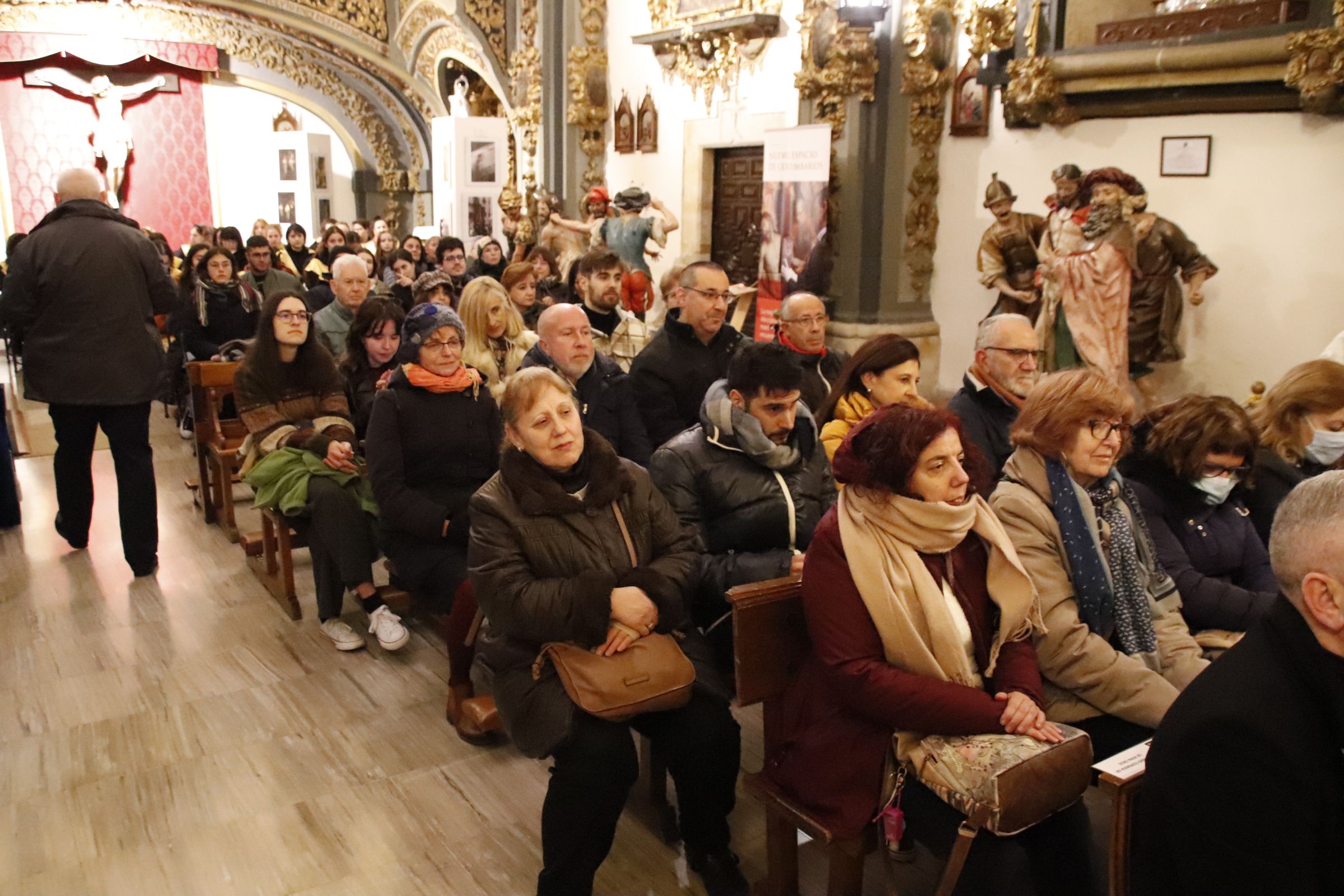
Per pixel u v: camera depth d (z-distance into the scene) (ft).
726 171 28.99
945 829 6.91
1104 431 8.00
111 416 14.80
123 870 8.60
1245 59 16.74
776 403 9.47
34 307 14.35
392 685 12.09
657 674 7.76
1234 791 4.98
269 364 14.28
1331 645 4.99
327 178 51.03
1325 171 16.63
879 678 6.97
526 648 8.20
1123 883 6.19
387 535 12.42
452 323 12.26
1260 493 10.39
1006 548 7.34
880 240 23.35
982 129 21.99
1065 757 6.68
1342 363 10.87
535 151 34.99
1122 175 18.30
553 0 33.12
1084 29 19.19
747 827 9.34
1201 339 18.69
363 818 9.40
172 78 48.03
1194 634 9.10
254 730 11.00
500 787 9.96
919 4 21.76
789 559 9.21
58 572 15.49
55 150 46.57
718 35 27.68
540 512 8.14
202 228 33.50
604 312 16.38
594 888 8.46
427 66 42.32
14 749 10.53
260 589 15.01
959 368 23.63
